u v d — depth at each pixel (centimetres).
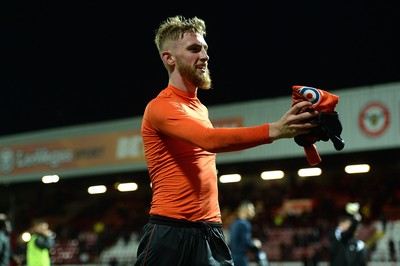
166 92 1263
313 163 1121
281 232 9925
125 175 12338
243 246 3866
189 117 1174
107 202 13862
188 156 1234
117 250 11162
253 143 1063
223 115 8900
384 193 10319
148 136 1260
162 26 1300
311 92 1045
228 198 11775
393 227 9106
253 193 11769
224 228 10381
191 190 1227
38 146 11381
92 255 11325
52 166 11144
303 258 8550
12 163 11688
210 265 1210
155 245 1218
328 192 11044
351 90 7819
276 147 8794
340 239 3872
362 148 7700
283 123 1038
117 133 10375
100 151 10556
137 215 12631
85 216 13575
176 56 1260
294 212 10481
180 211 1220
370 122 7644
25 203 14888
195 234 1220
